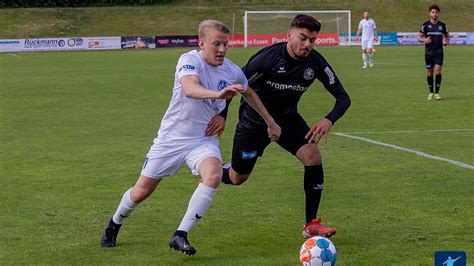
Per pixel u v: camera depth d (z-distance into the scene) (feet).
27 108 121.60
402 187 61.31
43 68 219.41
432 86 131.03
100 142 86.63
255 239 46.57
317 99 133.39
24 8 380.17
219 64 41.60
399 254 42.91
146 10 384.06
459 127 97.04
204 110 42.27
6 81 174.40
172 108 42.52
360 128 96.78
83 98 136.67
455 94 139.33
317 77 47.55
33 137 90.53
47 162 73.87
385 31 371.97
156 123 103.19
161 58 265.54
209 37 41.24
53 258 42.52
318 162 46.93
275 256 42.91
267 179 65.16
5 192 60.18
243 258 42.55
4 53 307.37
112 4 401.90
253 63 46.21
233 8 388.16
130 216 52.21
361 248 44.19
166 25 374.02
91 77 185.06
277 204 55.98
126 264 41.37
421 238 46.11
